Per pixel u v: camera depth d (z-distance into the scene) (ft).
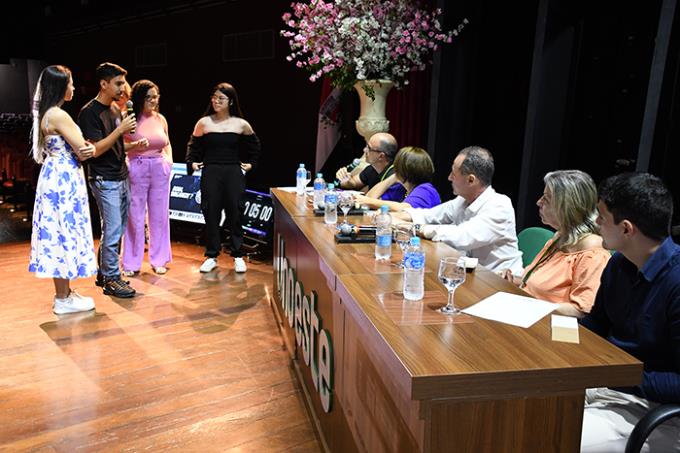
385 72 14.08
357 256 7.60
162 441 8.30
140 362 10.82
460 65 14.12
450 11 13.79
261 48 22.68
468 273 7.00
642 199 5.49
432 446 4.42
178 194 20.44
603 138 11.35
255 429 8.68
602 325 6.44
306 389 9.52
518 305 5.80
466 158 9.21
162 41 27.25
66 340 11.71
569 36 11.66
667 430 5.56
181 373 10.43
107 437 8.37
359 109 18.44
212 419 8.92
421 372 4.27
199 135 16.20
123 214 14.51
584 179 7.25
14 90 38.73
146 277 16.15
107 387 9.84
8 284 15.28
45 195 12.04
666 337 5.60
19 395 9.49
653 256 5.61
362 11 13.71
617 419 5.76
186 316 13.25
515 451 4.53
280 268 12.54
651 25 10.28
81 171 12.45
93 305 13.39
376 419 5.67
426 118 15.80
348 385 6.75
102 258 14.34
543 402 4.50
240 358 11.12
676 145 9.61
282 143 22.74
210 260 16.74
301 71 21.39
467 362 4.46
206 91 25.52
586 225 7.28
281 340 12.03
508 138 13.78
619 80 10.94
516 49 13.34
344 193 11.63
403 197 12.53
